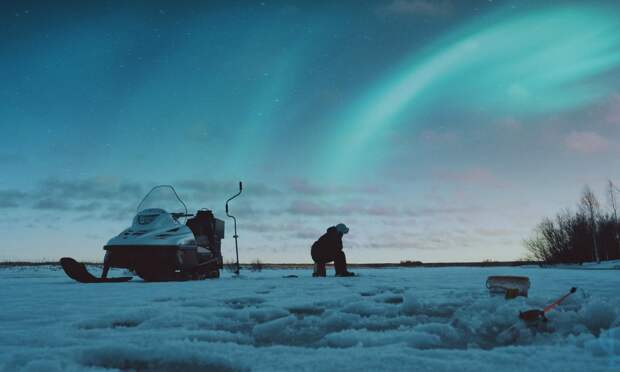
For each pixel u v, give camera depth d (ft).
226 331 9.36
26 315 11.57
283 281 26.02
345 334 8.45
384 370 5.75
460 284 21.98
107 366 6.62
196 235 33.37
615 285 19.95
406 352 6.80
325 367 5.92
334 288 19.99
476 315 10.30
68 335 8.52
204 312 11.54
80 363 6.70
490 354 6.56
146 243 29.14
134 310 11.62
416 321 10.46
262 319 11.07
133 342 7.84
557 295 14.84
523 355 6.50
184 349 6.93
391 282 23.98
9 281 29.68
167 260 29.25
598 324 9.07
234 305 14.14
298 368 5.96
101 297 16.60
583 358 6.26
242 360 6.40
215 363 6.52
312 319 10.55
